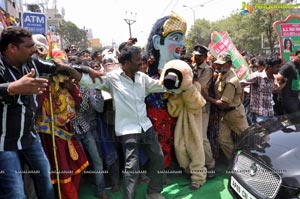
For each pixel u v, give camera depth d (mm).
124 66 3424
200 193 3838
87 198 3719
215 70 4703
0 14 7922
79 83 3213
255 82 5246
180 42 4258
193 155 3938
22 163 2826
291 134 3229
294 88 5582
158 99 4016
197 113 3977
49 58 3305
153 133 3559
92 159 3678
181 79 3615
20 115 2500
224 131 4621
